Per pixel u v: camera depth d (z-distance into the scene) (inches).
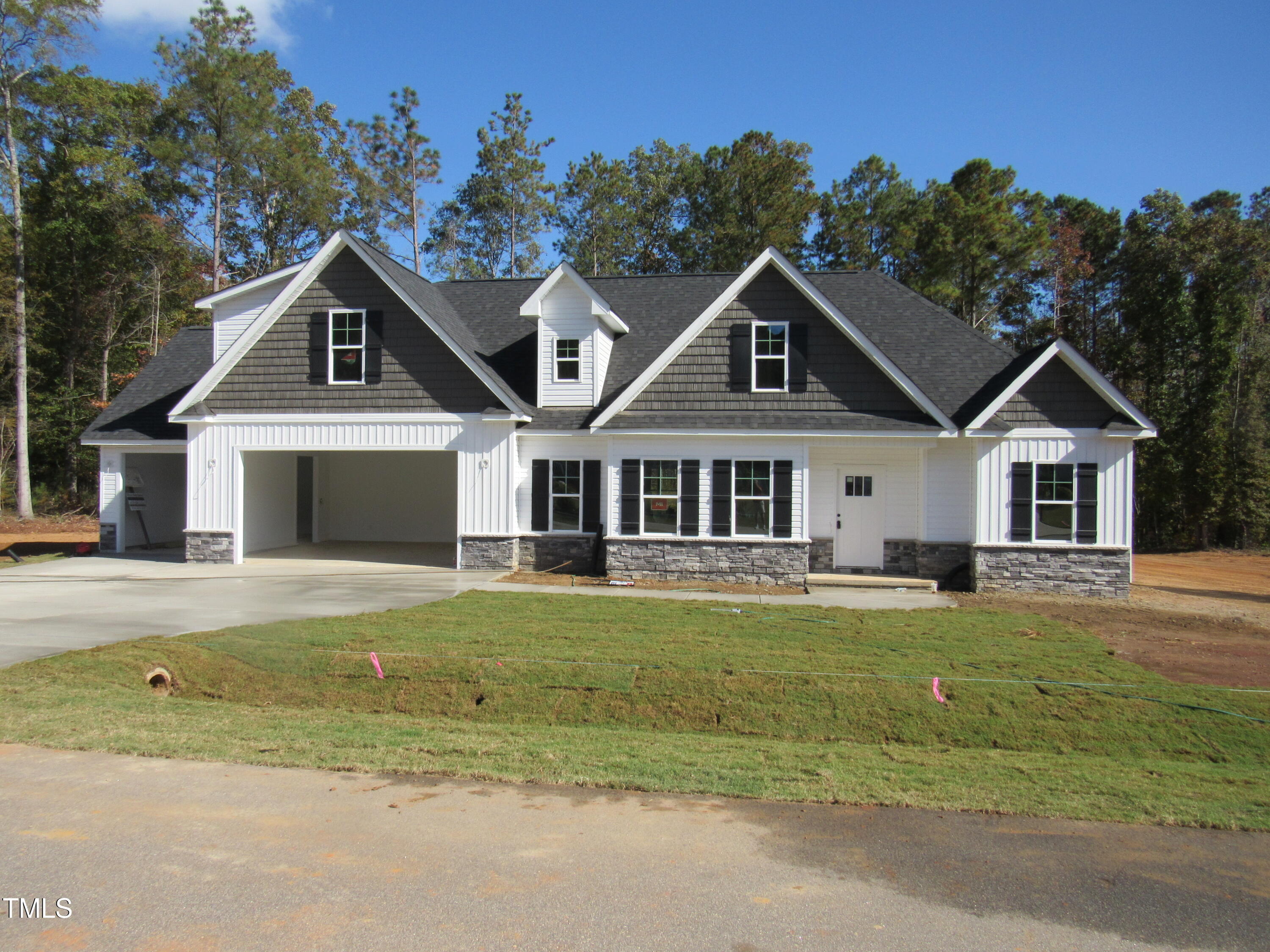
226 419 724.0
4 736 256.7
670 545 666.8
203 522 732.7
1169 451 1256.8
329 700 354.0
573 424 706.8
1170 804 230.4
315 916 153.6
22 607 494.3
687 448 667.4
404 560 766.5
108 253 1519.4
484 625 453.7
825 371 676.7
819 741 326.3
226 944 143.6
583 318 730.2
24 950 140.5
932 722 334.3
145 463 876.0
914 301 809.5
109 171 1459.2
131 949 141.6
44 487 1492.4
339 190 1953.7
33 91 1381.6
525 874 173.3
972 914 162.1
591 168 2028.8
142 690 335.0
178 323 1704.0
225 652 384.2
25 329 1353.3
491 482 702.5
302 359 722.8
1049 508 633.0
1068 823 213.8
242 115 1646.2
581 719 341.1
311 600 535.5
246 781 225.3
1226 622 526.3
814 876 177.3
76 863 173.6
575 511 711.1
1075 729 328.5
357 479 962.7
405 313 714.2
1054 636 463.2
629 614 498.9
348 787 223.6
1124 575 624.4
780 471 657.6
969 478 661.3
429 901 160.2
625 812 211.9
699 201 1844.2
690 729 335.6
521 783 231.3
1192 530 1272.1
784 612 519.2
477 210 2020.2
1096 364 1449.3
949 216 1569.9
